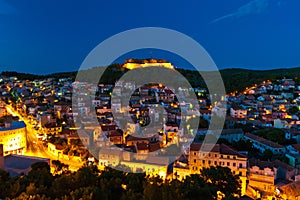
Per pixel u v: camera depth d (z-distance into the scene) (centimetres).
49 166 9712
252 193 8675
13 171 9594
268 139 13275
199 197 6569
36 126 17575
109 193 6500
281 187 8450
